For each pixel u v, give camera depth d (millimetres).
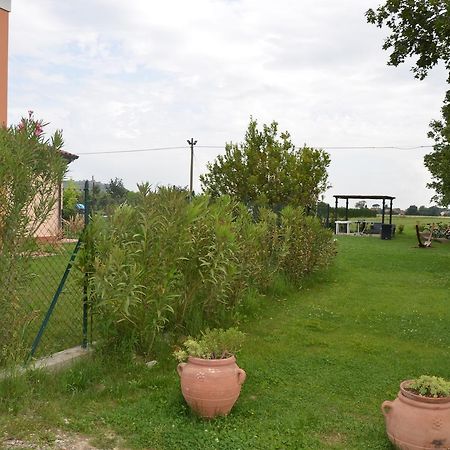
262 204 14141
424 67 14852
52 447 4293
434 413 4090
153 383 5820
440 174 30734
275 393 5789
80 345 6570
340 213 51812
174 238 6781
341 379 6352
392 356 7441
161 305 6570
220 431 4707
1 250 5371
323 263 14922
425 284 14320
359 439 4668
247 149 27484
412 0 13656
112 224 6609
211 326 8305
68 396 5305
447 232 35656
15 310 5578
